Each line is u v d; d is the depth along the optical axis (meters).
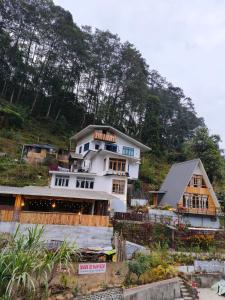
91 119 82.81
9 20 78.81
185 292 21.84
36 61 82.19
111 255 22.84
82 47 81.00
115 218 31.12
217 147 57.00
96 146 46.19
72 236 25.36
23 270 14.60
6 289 13.77
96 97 85.56
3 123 62.06
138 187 49.84
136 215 32.12
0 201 29.25
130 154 47.38
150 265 22.38
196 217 39.06
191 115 115.69
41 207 31.23
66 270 17.44
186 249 29.08
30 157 52.31
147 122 78.94
